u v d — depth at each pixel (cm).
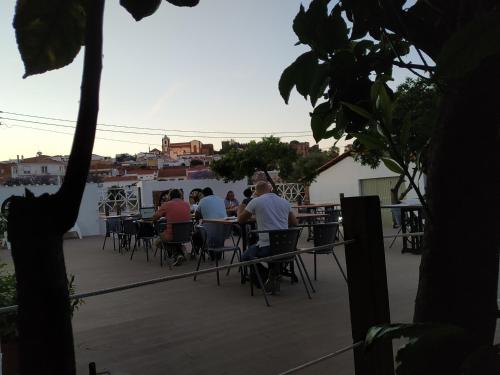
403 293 545
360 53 154
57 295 96
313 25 141
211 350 389
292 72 152
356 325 215
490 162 120
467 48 94
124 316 503
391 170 140
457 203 122
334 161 1958
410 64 137
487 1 115
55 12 134
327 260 813
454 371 106
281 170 2031
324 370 335
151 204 1836
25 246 94
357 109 130
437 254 125
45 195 99
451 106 122
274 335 419
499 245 125
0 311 159
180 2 138
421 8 146
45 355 94
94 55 101
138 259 952
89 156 100
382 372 205
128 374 318
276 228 573
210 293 600
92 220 1656
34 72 139
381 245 214
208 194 831
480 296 123
